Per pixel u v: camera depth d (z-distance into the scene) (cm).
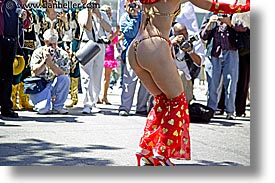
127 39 594
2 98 562
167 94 354
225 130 543
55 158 408
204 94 887
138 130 525
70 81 677
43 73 610
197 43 583
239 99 644
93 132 505
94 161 401
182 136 358
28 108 646
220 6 362
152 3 355
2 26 543
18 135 483
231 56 600
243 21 588
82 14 608
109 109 669
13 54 556
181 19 599
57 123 546
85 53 608
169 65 352
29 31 618
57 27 642
